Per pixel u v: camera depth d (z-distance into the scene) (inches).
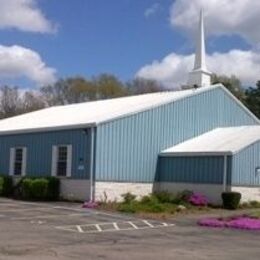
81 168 1160.2
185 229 817.5
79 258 540.1
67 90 3122.5
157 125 1277.1
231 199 1127.0
